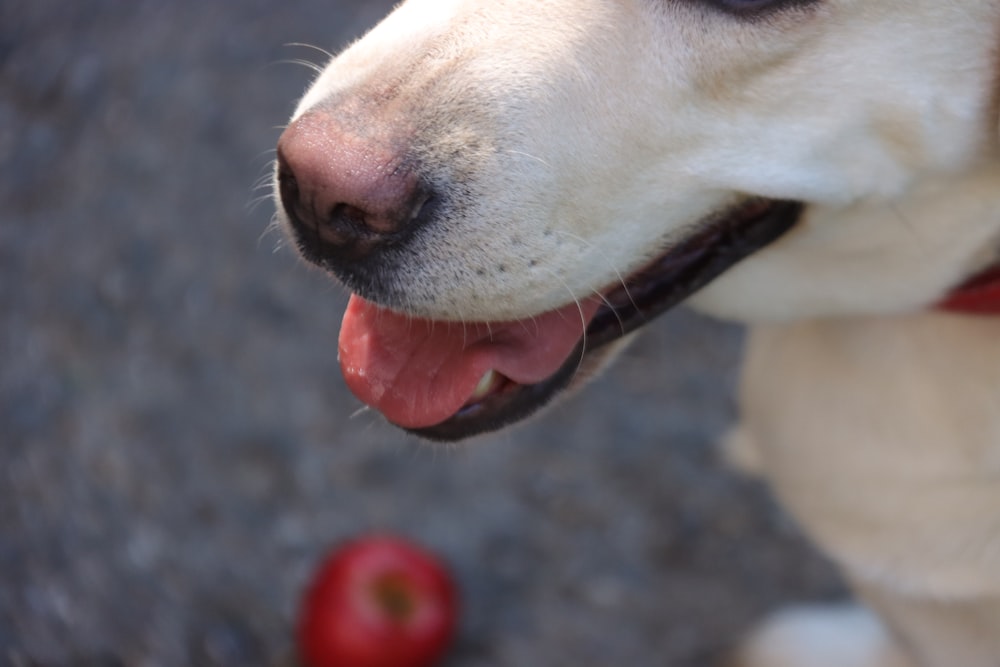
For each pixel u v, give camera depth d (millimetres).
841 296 671
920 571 701
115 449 931
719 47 610
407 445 991
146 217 1104
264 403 1001
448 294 609
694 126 619
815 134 623
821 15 608
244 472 958
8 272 1033
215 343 1030
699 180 625
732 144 622
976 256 656
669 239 634
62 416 934
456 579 928
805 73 616
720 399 1053
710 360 1083
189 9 1305
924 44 617
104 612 854
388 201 591
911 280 660
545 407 649
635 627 916
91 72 1224
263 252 1099
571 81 607
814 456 715
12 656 824
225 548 907
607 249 623
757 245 655
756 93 617
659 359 1081
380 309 641
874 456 698
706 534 969
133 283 1052
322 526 941
